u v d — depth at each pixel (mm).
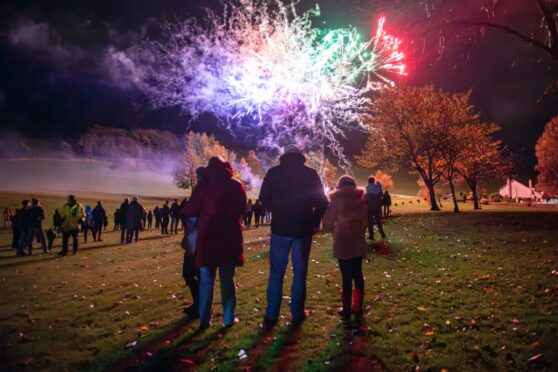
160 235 25031
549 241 10742
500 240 11836
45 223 36812
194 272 5668
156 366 4098
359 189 5586
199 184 5152
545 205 53531
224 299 5152
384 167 36594
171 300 6832
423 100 33688
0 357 4523
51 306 6875
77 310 6520
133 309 6383
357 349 4230
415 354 4004
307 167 5262
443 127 32750
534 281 6570
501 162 41656
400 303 5809
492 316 4977
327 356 4105
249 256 11219
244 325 5180
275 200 5188
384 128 35000
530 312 5012
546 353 3850
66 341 5023
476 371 3666
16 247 16938
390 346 4254
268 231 21094
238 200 5156
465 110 32875
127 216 19422
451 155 32938
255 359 4137
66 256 14617
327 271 8453
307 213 5160
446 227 16656
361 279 5418
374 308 5625
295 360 4070
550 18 10969
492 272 7512
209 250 4965
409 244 11703
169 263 11438
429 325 4809
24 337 5148
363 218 5414
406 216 24141
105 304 6809
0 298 7625
